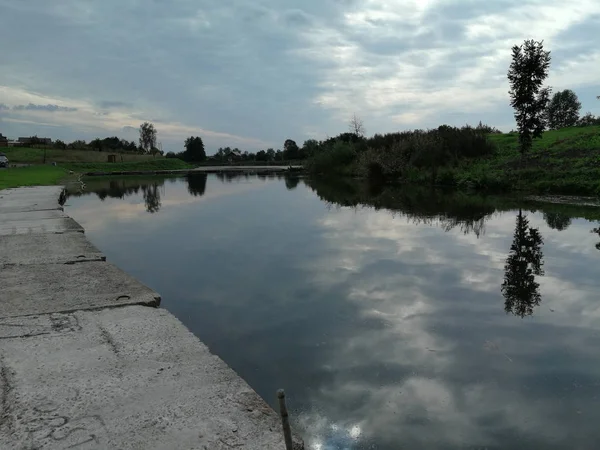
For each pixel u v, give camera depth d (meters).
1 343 3.52
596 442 3.09
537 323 5.20
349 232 11.11
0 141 58.81
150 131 76.81
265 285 6.74
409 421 3.34
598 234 10.44
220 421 2.55
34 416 2.56
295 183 30.02
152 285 6.84
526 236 10.30
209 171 50.12
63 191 19.83
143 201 19.66
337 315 5.48
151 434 2.41
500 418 3.38
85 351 3.40
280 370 4.11
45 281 5.28
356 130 43.97
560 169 19.69
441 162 26.06
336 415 3.42
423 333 4.93
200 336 4.89
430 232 10.95
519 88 20.78
